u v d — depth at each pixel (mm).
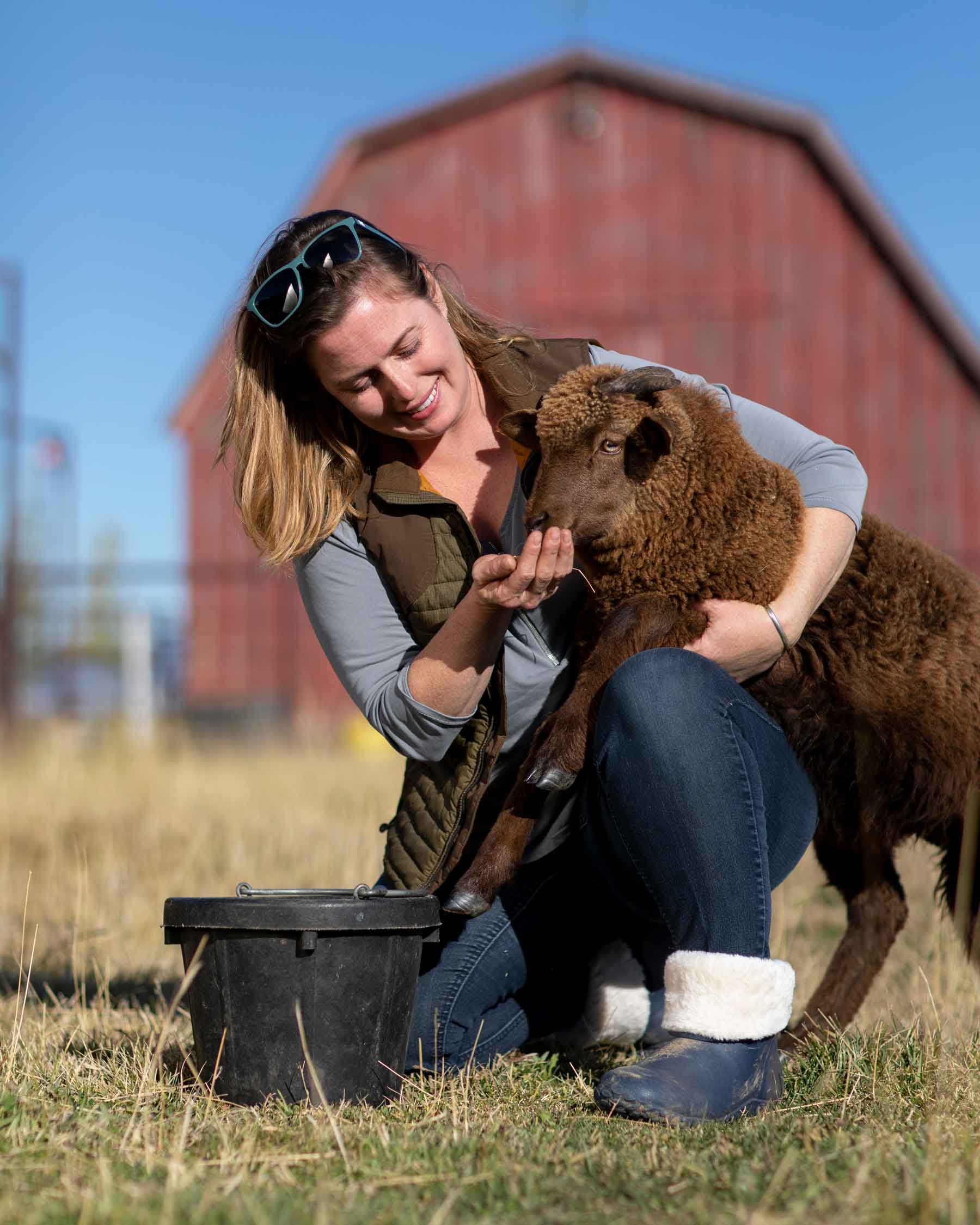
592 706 3133
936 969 3787
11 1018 3619
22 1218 2047
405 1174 2281
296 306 2912
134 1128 2506
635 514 3410
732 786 2762
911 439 19781
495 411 3527
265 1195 2152
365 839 6293
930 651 3398
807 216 19938
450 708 2982
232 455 3641
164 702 18984
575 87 20359
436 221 20625
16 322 16812
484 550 3369
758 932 2775
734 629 3180
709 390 3682
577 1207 2115
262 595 19891
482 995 3256
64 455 20922
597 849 3121
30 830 7383
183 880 5816
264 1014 2699
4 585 16438
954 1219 1980
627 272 20266
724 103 19906
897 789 3477
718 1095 2656
